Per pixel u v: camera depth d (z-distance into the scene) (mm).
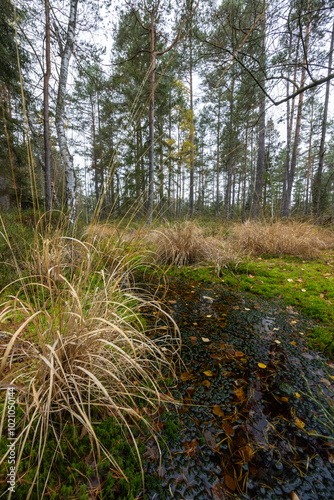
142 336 1219
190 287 2828
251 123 3605
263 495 731
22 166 6508
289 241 4102
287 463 835
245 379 1275
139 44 7531
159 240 3889
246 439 926
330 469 817
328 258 3939
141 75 8023
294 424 999
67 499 688
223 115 13852
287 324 1929
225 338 1706
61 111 4805
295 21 2477
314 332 1775
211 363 1416
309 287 2633
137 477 768
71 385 984
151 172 7281
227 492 739
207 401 1118
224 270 3316
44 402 879
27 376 1017
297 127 10281
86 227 3109
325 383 1249
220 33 2947
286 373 1327
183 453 864
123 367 1252
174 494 727
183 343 1635
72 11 4910
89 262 1205
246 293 2631
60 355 945
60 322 979
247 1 2586
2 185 7863
